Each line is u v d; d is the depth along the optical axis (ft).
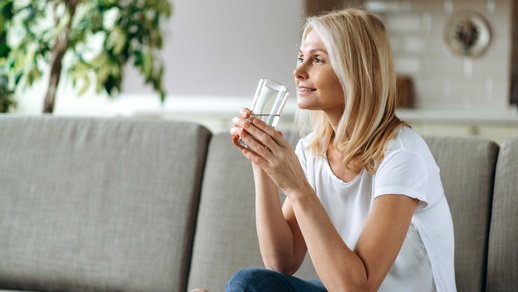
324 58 5.30
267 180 5.79
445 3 18.66
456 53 18.67
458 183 6.31
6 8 9.23
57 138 7.55
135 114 16.15
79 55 9.56
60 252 7.25
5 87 9.95
